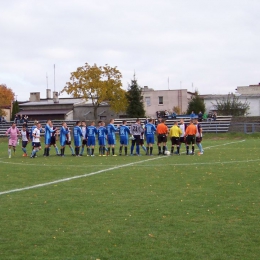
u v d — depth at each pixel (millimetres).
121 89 72125
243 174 16984
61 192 13617
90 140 28625
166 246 7977
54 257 7504
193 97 82312
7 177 17469
